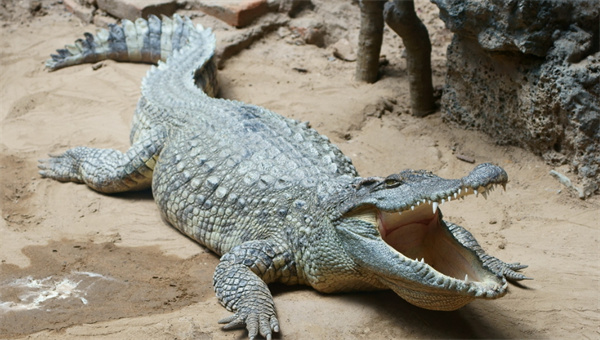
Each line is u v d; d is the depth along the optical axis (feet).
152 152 15.24
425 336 13.57
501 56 15.87
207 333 13.56
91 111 17.25
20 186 15.64
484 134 16.48
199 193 14.65
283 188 14.28
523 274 14.24
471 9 15.78
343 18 19.30
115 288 14.08
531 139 15.88
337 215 13.75
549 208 15.23
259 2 18.84
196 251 14.66
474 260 13.34
